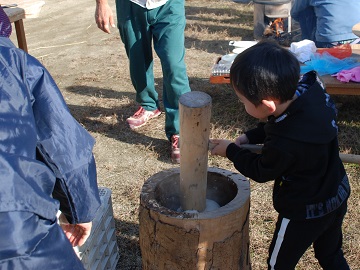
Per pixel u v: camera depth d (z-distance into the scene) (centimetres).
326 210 210
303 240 216
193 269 213
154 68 586
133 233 308
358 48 476
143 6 367
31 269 139
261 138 238
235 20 770
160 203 232
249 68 190
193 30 726
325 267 243
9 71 147
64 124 161
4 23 159
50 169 156
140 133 432
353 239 292
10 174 135
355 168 362
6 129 139
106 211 263
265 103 192
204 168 213
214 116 455
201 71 569
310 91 202
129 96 516
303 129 194
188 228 204
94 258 251
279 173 202
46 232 145
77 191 165
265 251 286
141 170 377
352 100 471
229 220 207
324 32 488
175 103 378
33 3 439
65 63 627
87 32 754
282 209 215
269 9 626
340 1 476
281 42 589
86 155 166
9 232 134
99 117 466
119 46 683
